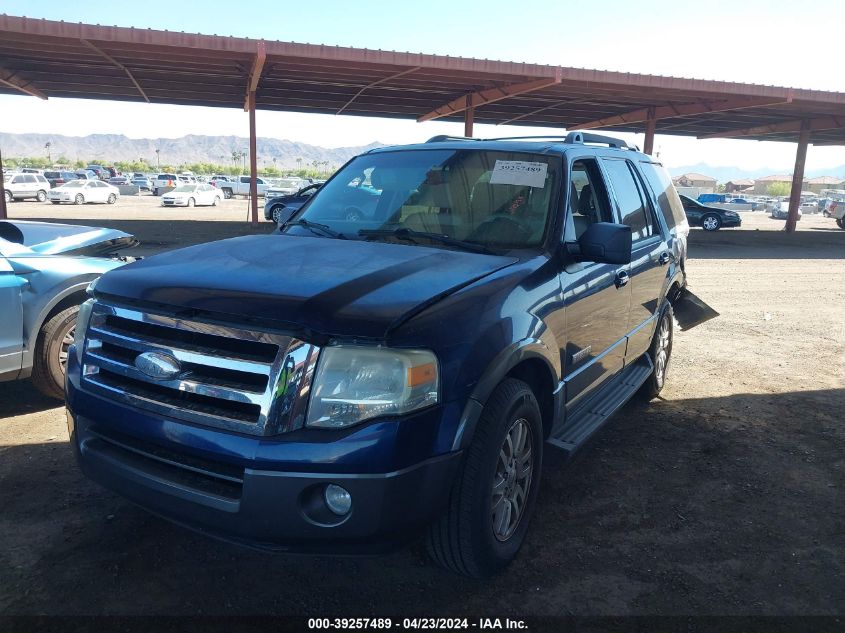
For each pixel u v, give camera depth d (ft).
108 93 86.38
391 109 97.09
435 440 8.18
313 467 7.66
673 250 18.19
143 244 55.93
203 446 8.02
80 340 9.75
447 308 8.66
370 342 7.87
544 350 10.16
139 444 8.82
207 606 9.21
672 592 9.87
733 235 96.37
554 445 11.41
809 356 24.22
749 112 93.50
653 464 14.44
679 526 11.82
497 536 9.86
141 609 9.09
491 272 9.90
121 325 9.16
